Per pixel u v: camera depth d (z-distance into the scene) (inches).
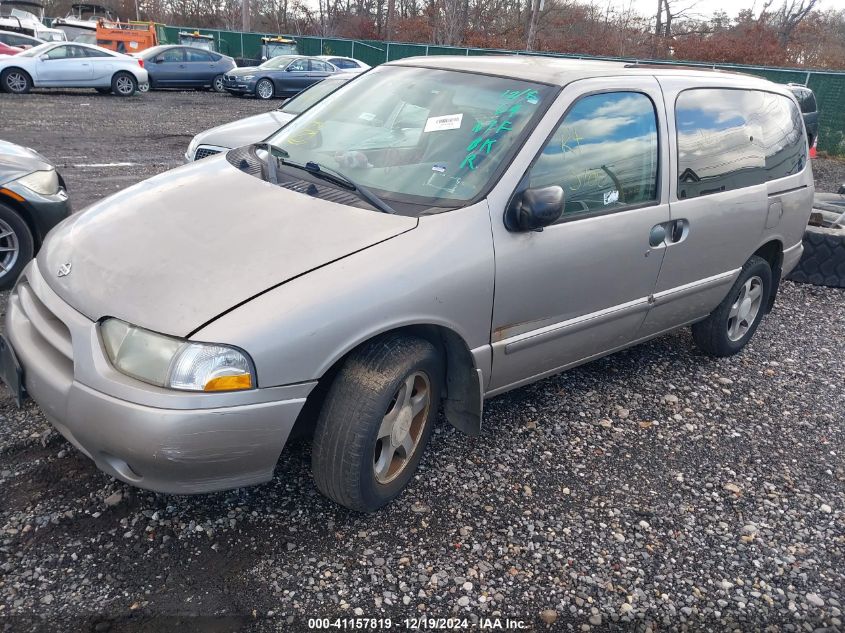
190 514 115.0
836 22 1208.8
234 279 101.7
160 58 902.4
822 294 263.6
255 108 769.6
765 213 179.6
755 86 184.2
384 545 113.1
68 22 1280.8
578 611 104.7
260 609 99.0
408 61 161.8
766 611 108.4
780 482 141.9
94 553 105.7
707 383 181.3
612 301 146.9
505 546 115.9
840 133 677.3
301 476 127.0
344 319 102.3
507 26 1375.5
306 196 121.2
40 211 199.8
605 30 1337.4
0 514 111.5
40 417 137.5
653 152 149.6
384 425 113.3
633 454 146.2
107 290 102.7
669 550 119.3
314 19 1819.6
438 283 112.7
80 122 556.7
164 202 122.8
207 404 94.3
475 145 129.3
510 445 144.2
